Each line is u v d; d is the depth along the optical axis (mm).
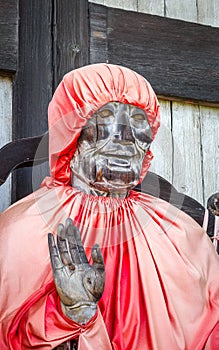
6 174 2854
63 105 2674
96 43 3283
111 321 2533
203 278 2707
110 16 3332
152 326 2539
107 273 2586
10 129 3152
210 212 3043
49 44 3207
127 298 2561
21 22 3195
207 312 2670
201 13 3555
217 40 3486
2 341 2447
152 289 2588
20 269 2541
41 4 3227
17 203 2697
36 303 2463
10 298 2512
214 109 3500
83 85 2652
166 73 3387
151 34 3387
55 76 3188
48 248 2566
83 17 3277
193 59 3434
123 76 2670
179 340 2572
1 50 3146
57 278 2422
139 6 3465
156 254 2656
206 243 2811
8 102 3168
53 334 2402
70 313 2414
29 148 2883
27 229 2598
